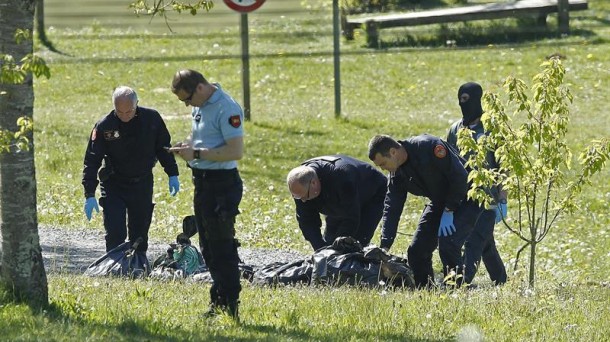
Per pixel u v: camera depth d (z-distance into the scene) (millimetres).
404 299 32312
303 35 128875
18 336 24047
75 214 57750
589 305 32531
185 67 119250
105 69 118250
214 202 27297
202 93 27016
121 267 39219
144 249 41219
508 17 123812
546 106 35844
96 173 40219
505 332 28281
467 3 134250
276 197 71500
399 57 121500
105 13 135875
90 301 29219
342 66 119000
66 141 86938
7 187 27219
